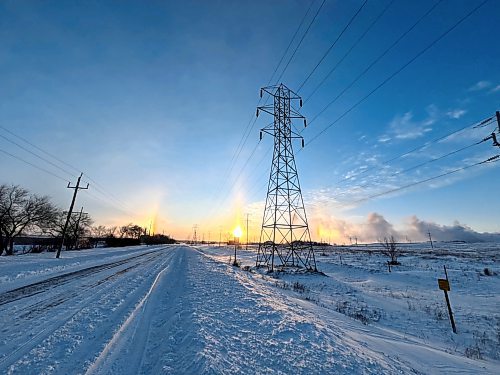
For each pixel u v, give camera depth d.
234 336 6.73
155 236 160.25
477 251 75.81
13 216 44.50
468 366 7.04
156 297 11.34
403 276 27.78
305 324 7.67
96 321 7.73
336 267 36.16
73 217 59.78
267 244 39.34
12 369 4.89
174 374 4.79
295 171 32.75
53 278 15.95
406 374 5.48
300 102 34.59
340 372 5.06
